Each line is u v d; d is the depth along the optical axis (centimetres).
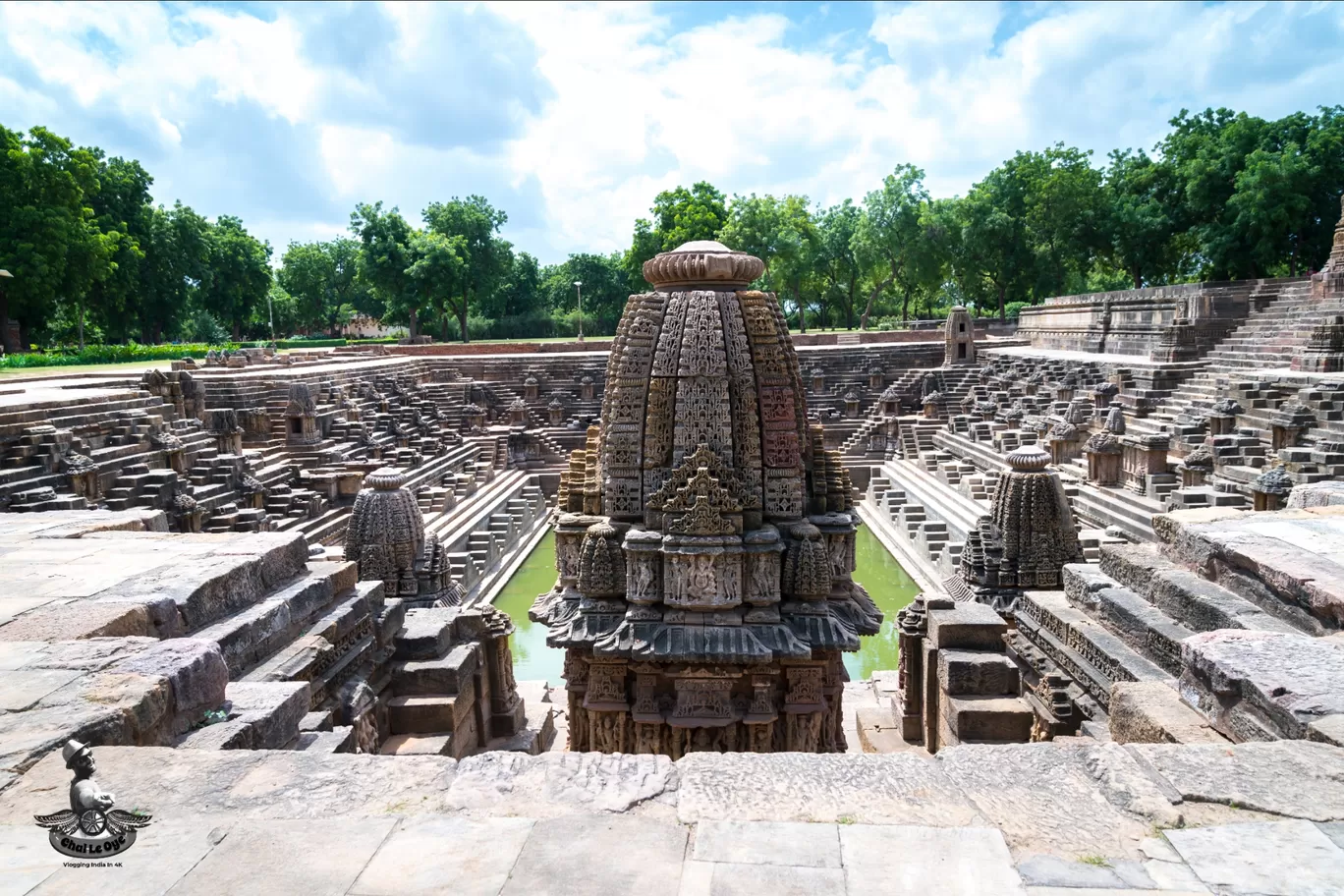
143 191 6738
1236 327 3653
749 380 1055
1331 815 430
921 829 428
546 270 12012
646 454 1062
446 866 404
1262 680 558
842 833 427
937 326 7206
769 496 1057
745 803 458
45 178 4997
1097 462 2872
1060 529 1343
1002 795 462
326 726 808
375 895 383
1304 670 568
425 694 1069
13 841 418
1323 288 3281
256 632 812
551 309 10906
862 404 5147
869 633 1095
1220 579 805
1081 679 916
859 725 1405
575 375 5497
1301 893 375
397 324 10931
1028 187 6700
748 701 1056
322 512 2936
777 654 1002
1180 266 6244
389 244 7862
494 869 401
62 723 515
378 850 416
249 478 2650
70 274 5266
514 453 4653
